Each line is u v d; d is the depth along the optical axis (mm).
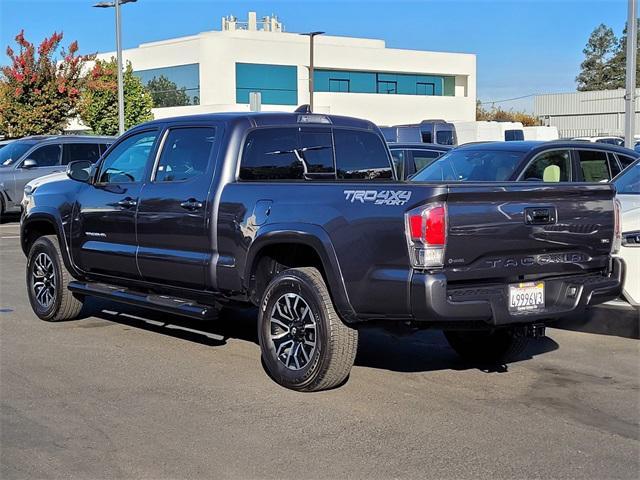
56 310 8305
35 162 19578
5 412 5539
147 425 5289
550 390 6137
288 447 4906
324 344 5738
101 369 6629
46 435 5102
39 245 8461
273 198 6133
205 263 6605
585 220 5914
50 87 33656
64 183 8469
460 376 6516
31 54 33281
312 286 5805
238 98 53531
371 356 7188
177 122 7199
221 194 6520
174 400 5812
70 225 8094
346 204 5617
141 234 7234
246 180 6707
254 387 6133
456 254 5258
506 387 6207
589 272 6113
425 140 30703
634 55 19234
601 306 7957
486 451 4863
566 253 5883
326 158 7422
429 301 5156
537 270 5703
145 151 7465
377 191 5473
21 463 4645
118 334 7902
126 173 7633
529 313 5609
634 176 8523
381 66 60438
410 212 5215
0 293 10203
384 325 5664
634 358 7109
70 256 8141
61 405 5695
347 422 5355
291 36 56250
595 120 70750
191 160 6965
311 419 5410
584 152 10414
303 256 6277
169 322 8484
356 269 5500
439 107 62375
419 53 62344
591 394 6035
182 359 6953
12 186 19344
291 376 5961
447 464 4656
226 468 4586
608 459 4750
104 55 59125
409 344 7688
